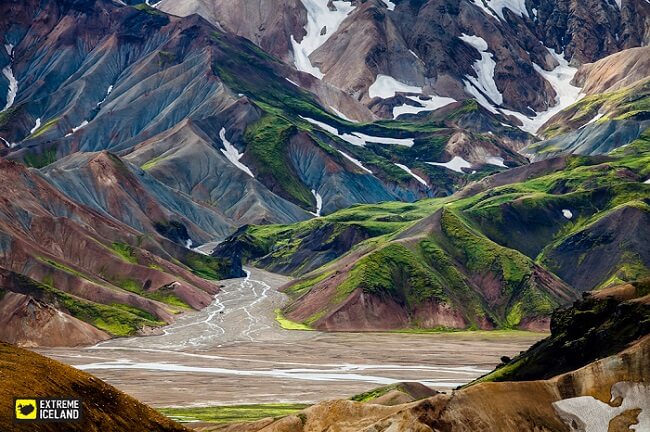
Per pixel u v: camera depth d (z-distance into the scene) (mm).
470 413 128875
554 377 143500
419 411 128625
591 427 131500
